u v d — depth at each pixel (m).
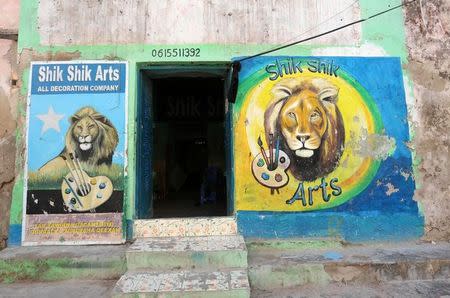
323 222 5.07
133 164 5.03
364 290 4.15
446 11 5.61
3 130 5.09
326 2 5.43
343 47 5.37
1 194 5.00
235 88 5.07
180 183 11.63
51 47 5.16
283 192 5.09
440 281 4.33
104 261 4.42
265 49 5.28
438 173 5.32
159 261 4.12
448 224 5.23
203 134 11.57
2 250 4.70
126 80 5.14
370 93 5.33
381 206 5.16
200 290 3.55
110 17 5.23
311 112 5.23
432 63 5.48
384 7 5.50
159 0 5.30
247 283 3.70
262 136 5.16
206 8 5.31
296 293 4.13
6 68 5.20
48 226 4.89
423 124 5.37
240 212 5.04
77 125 5.06
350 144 5.23
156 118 9.95
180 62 5.21
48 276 4.37
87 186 4.96
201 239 4.70
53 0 5.25
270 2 5.37
